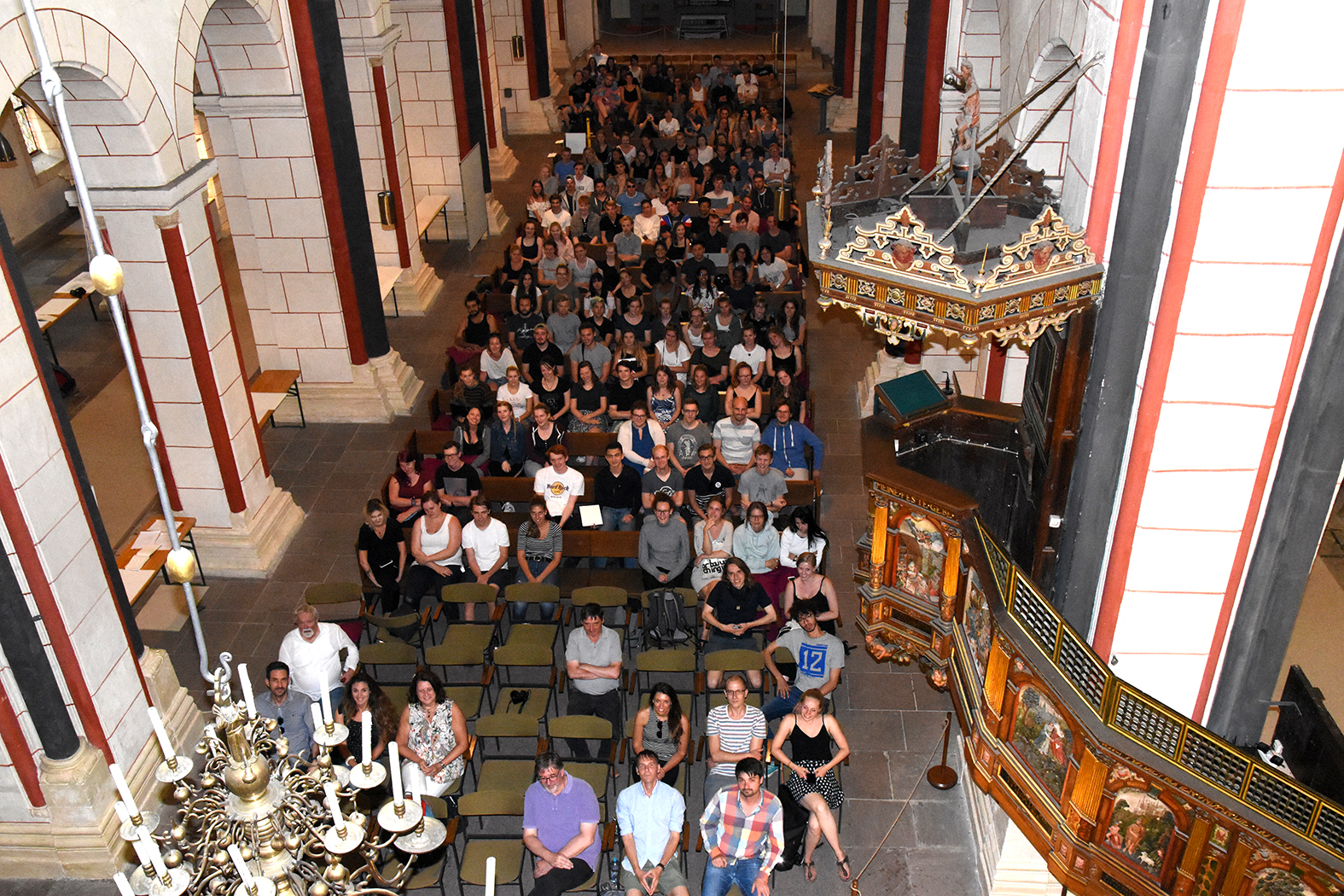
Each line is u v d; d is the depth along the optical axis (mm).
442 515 9539
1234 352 5254
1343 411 5238
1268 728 7785
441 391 11984
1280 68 4680
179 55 9133
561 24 27500
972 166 6137
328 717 4078
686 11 32438
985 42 9930
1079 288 5523
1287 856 4398
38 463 6965
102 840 7578
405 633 9352
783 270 14414
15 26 7043
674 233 15852
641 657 8477
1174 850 4820
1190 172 4926
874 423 7000
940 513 6137
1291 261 5031
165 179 9000
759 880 7023
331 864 3742
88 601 7488
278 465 12430
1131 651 6074
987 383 8984
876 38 14414
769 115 20984
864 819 8070
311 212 12242
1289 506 5516
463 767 7816
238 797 3777
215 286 9898
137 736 8094
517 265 15219
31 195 18109
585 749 8078
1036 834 5473
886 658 6961
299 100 11688
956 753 8578
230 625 10031
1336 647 8867
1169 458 5531
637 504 10109
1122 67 5270
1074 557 5984
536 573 9492
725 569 8594
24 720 7312
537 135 23969
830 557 10719
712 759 7672
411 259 15602
